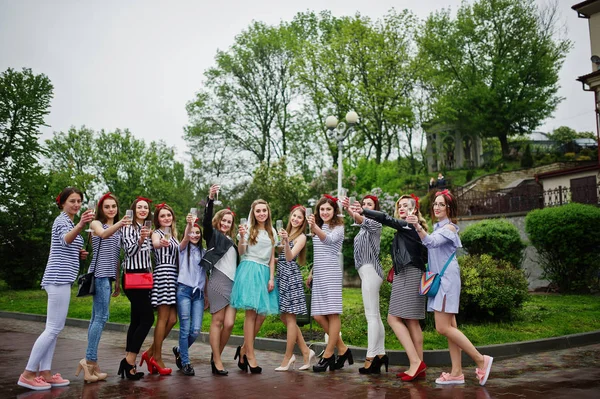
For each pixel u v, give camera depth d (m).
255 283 6.28
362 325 8.64
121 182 40.78
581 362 6.78
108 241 5.87
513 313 9.32
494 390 5.18
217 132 37.12
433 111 36.53
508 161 39.81
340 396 4.98
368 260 6.33
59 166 41.12
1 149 26.59
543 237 15.46
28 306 16.19
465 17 43.84
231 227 6.74
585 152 33.53
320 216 6.73
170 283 6.16
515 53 42.50
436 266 5.62
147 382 5.70
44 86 28.09
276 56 37.41
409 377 5.73
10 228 25.11
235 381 5.75
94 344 5.78
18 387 5.45
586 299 13.30
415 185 35.88
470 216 23.00
